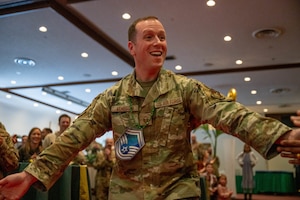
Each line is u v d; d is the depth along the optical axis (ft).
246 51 25.18
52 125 52.13
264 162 46.62
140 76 3.95
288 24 20.39
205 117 3.50
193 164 3.74
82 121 3.97
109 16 20.08
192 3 18.16
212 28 21.24
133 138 3.63
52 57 27.04
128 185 3.60
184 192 3.45
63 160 3.76
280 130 2.86
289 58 26.55
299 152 2.78
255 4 18.16
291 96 38.83
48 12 19.12
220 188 19.27
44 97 41.55
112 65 28.91
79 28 21.01
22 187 3.53
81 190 8.98
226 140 28.32
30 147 13.09
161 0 18.01
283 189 39.50
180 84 3.75
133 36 3.98
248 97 39.83
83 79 33.83
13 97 41.70
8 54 26.50
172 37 22.81
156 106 3.67
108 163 16.24
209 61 27.66
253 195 39.27
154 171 3.51
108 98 4.00
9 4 19.01
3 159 7.67
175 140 3.58
